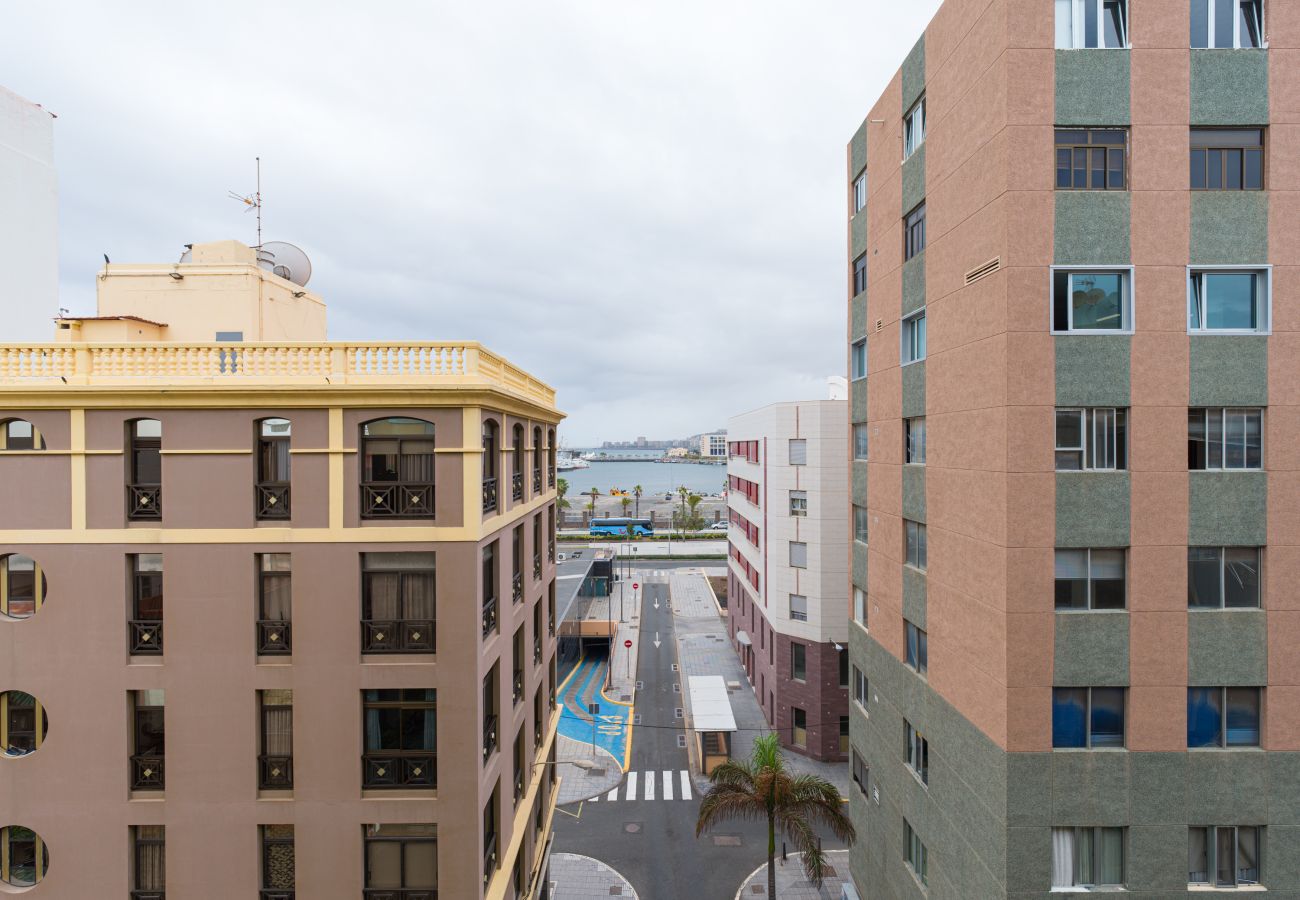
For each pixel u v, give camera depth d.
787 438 38.91
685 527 129.38
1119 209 13.93
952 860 16.56
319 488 14.44
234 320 19.62
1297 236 13.82
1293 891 13.78
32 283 24.48
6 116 23.62
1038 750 13.98
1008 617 14.00
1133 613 13.89
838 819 22.30
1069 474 13.91
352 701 14.41
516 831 18.30
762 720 43.12
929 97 17.81
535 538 22.36
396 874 14.70
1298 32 13.84
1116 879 14.08
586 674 54.03
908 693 19.39
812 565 37.69
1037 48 13.95
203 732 14.31
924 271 18.28
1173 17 13.85
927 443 18.09
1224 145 14.02
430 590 14.79
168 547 14.34
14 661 14.32
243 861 14.31
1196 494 13.83
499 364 16.91
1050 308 13.95
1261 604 13.90
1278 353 13.80
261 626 14.47
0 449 14.47
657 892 26.33
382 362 15.16
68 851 14.27
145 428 14.73
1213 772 13.82
